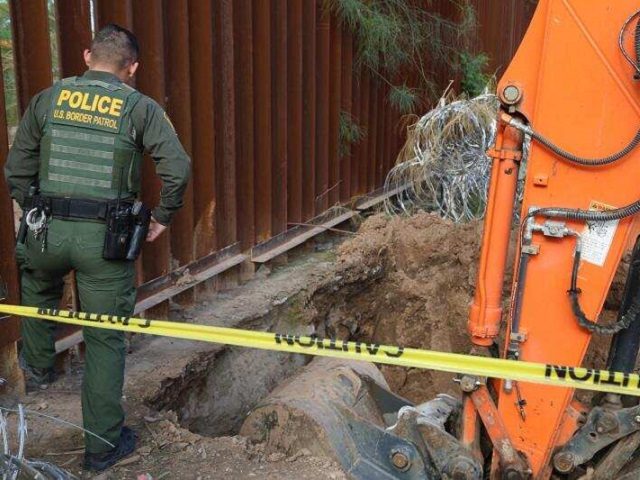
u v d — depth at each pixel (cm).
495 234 275
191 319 494
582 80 252
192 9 504
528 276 271
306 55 696
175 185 293
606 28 246
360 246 602
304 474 304
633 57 243
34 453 313
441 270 602
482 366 253
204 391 437
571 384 245
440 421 320
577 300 264
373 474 310
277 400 338
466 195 704
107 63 292
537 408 277
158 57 458
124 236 289
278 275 615
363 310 620
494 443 284
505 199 272
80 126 285
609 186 255
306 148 717
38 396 371
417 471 305
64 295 405
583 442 281
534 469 282
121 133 285
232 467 309
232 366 466
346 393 360
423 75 978
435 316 596
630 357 274
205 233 539
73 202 285
